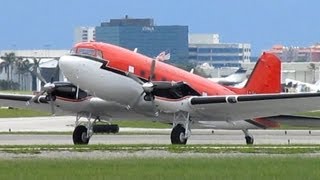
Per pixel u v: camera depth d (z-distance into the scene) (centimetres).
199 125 11581
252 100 10575
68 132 14950
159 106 10762
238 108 10862
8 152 8769
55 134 14275
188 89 10894
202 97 10762
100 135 14025
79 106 10944
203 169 7250
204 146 9862
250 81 12319
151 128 18012
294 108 10838
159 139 12756
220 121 11538
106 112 11144
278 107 10788
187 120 10975
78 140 11138
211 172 7031
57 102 10919
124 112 11100
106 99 10806
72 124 18350
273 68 12512
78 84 10644
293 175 6894
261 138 13650
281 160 8025
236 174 6925
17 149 9162
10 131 15312
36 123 18800
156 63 11019
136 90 10775
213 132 15462
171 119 11306
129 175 6825
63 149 9181
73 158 8119
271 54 12500
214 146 9888
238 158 8181
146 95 10681
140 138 13062
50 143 11325
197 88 11262
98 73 10531
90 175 6819
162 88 10669
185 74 11325
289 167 7425
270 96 10475
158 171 7075
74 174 6862
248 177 6762
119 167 7350
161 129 17275
